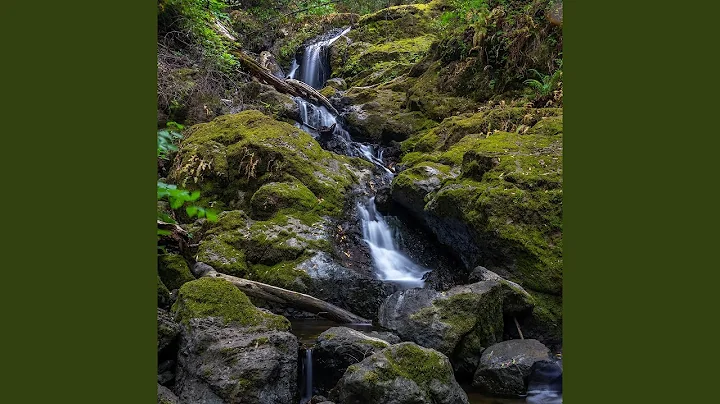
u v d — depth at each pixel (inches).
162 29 381.1
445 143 344.8
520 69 366.0
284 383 154.0
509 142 268.7
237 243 249.8
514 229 222.5
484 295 192.2
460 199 241.9
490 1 412.8
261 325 164.9
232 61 393.7
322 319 223.9
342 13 711.7
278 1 698.8
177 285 222.4
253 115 333.1
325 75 620.7
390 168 362.6
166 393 144.3
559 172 236.8
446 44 437.4
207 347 153.7
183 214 277.6
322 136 392.2
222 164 296.8
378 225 297.3
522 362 170.7
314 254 247.3
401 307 196.7
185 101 352.8
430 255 282.8
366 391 143.8
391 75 530.6
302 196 281.6
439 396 147.3
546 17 362.3
